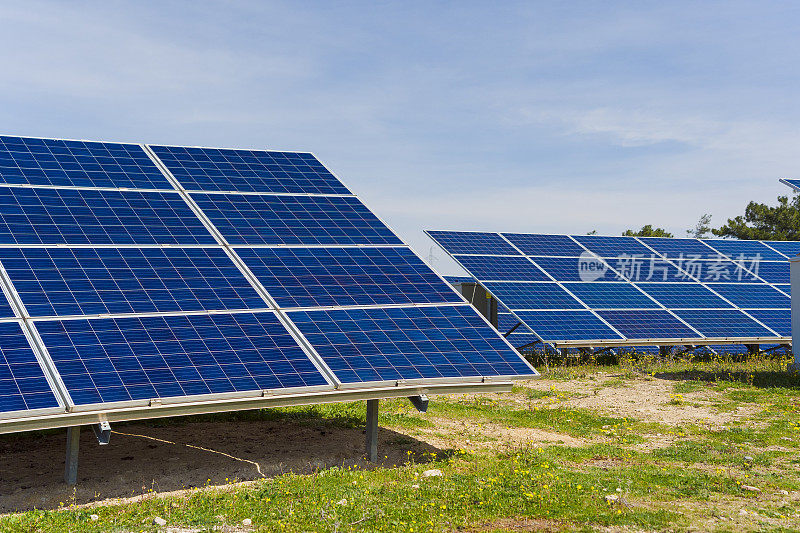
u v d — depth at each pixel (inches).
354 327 635.5
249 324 607.2
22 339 522.0
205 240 734.5
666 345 1237.1
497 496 517.7
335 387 552.7
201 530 447.2
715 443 690.8
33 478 572.1
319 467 615.8
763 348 1427.2
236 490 539.5
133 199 783.1
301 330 613.3
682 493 525.7
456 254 1483.8
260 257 722.2
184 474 589.6
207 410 512.4
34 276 600.4
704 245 1800.0
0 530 440.5
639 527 455.8
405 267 766.5
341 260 752.3
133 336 553.6
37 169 792.3
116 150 895.1
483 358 631.2
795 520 467.2
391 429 767.1
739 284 1553.9
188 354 548.4
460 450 666.8
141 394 494.6
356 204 893.8
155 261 669.9
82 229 696.4
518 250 1576.0
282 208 842.2
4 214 685.3
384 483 555.5
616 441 717.9
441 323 672.4
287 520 467.5
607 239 1750.7
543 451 665.0
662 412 837.8
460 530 454.6
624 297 1393.9
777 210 3447.3
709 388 953.5
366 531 450.0
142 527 449.1
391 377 578.2
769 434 716.0
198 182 859.4
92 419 477.1
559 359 1264.8
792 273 1119.0
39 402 464.8
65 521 460.8
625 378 1061.1
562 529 452.8
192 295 629.9
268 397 530.9
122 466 611.8
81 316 562.9
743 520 466.9
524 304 1289.4
